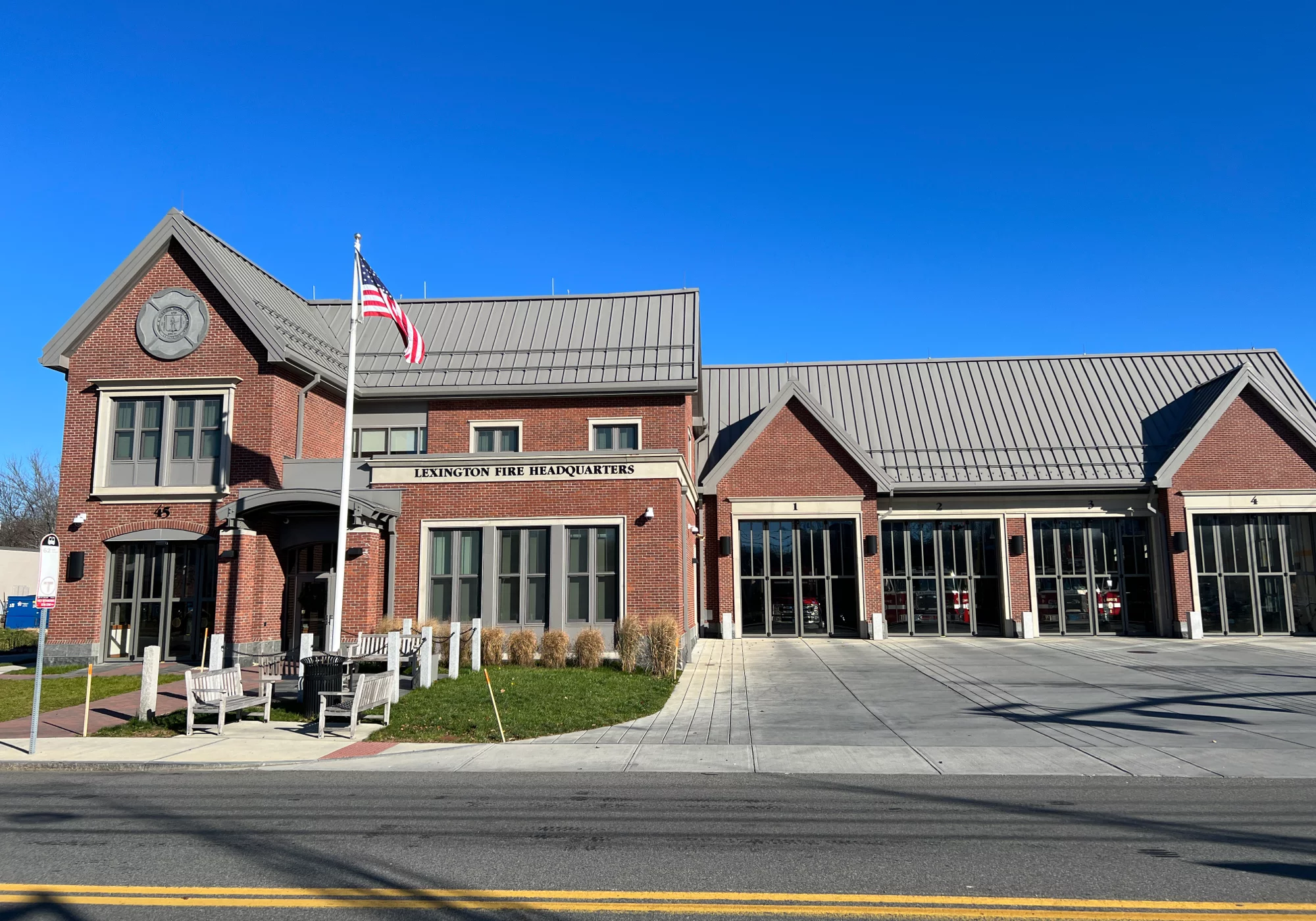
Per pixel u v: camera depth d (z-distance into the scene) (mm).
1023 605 30203
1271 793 9383
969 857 7000
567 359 28078
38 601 11891
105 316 23344
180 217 23188
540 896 6105
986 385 34344
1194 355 34469
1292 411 31094
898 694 17078
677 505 22062
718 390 35531
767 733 13164
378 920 5676
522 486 22438
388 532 22469
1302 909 5852
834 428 30594
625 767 10875
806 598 30406
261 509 21266
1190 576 29312
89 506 22562
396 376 27828
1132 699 16172
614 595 22094
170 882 6438
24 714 14703
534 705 14805
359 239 19391
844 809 8680
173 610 22234
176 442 22891
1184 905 5938
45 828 7984
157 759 11297
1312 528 29406
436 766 11000
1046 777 10219
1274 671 20312
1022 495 30781
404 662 17953
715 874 6594
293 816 8430
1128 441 31688
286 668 18766
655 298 30234
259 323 22531
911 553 31109
